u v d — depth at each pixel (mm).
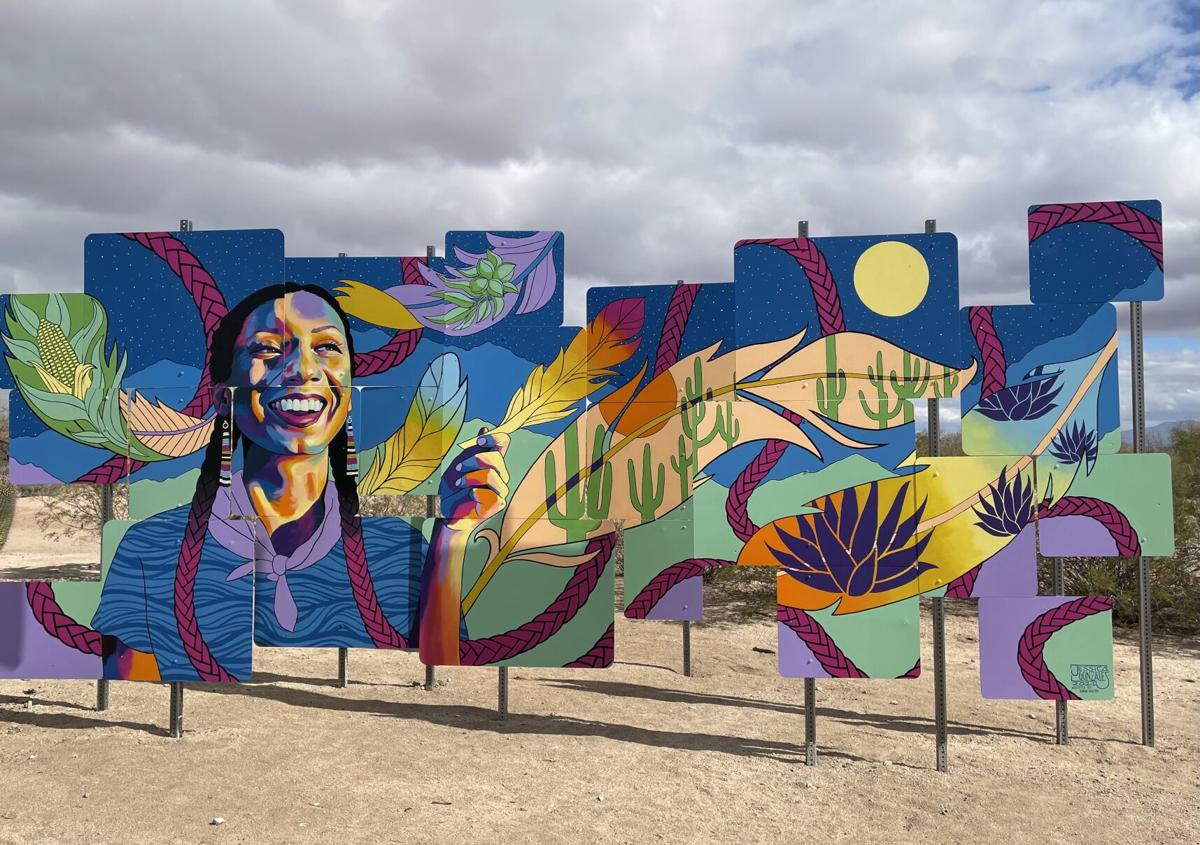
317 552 5645
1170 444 13188
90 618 5484
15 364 5582
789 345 5234
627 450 6801
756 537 5168
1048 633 5160
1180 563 9531
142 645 5461
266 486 5605
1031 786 4789
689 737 5586
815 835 4059
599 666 5539
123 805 4129
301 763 4801
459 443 5695
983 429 5562
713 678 7367
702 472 5242
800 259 5254
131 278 5605
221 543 5523
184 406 5566
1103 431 5500
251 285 5625
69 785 4379
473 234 5785
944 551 5105
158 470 5539
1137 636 9062
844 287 5219
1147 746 5570
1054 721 6184
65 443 5535
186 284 5609
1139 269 5527
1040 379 5555
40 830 3818
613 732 5660
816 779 4820
